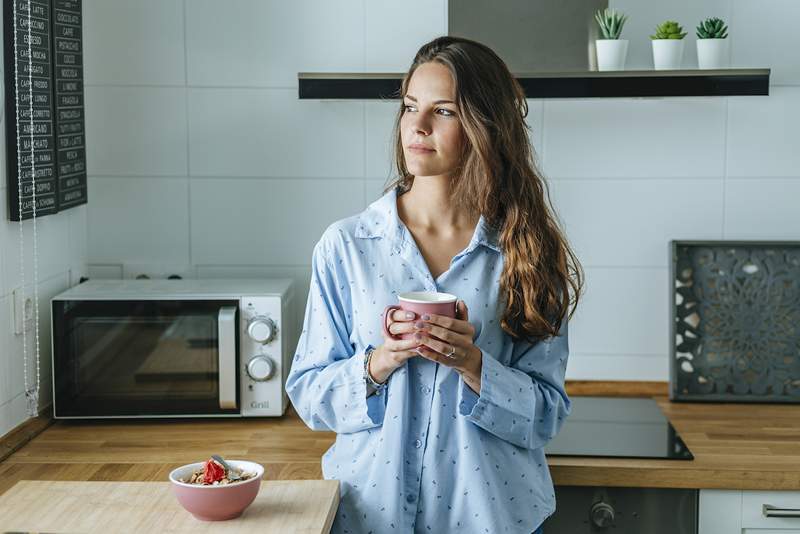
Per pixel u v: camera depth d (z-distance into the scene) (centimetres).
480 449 161
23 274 223
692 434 225
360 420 162
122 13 254
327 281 169
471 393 160
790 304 254
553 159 256
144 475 197
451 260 166
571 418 236
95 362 230
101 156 259
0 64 209
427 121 159
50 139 229
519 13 241
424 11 252
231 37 255
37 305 230
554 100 254
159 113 258
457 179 166
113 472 199
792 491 204
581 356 262
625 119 254
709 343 255
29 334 228
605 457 208
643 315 260
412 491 162
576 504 209
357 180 259
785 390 254
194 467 155
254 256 262
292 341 255
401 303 153
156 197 261
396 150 178
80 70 248
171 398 232
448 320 151
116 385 231
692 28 250
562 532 210
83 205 260
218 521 149
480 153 158
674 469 203
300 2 254
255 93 257
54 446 217
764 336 254
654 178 256
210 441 220
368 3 253
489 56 164
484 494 161
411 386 162
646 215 257
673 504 207
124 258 263
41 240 233
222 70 256
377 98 231
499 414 159
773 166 254
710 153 254
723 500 206
